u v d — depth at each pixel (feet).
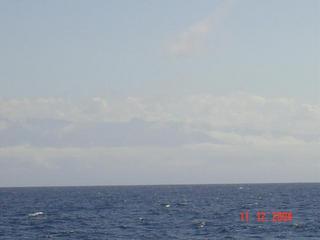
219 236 209.97
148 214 326.85
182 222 268.41
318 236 206.90
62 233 225.97
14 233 228.84
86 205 445.37
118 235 217.15
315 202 451.53
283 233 216.95
